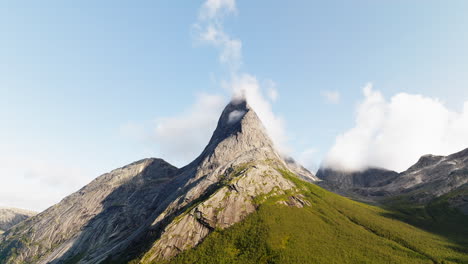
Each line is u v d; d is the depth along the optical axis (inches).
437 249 7401.6
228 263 7214.6
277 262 6840.6
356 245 7598.4
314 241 7721.5
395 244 7706.7
